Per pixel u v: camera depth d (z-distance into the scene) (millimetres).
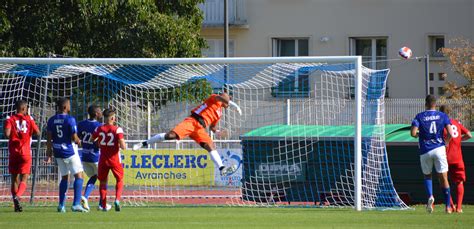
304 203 60719
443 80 125000
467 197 59750
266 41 128375
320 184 59875
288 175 60562
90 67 63594
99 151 51969
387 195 56906
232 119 74688
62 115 50438
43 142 66375
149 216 47562
